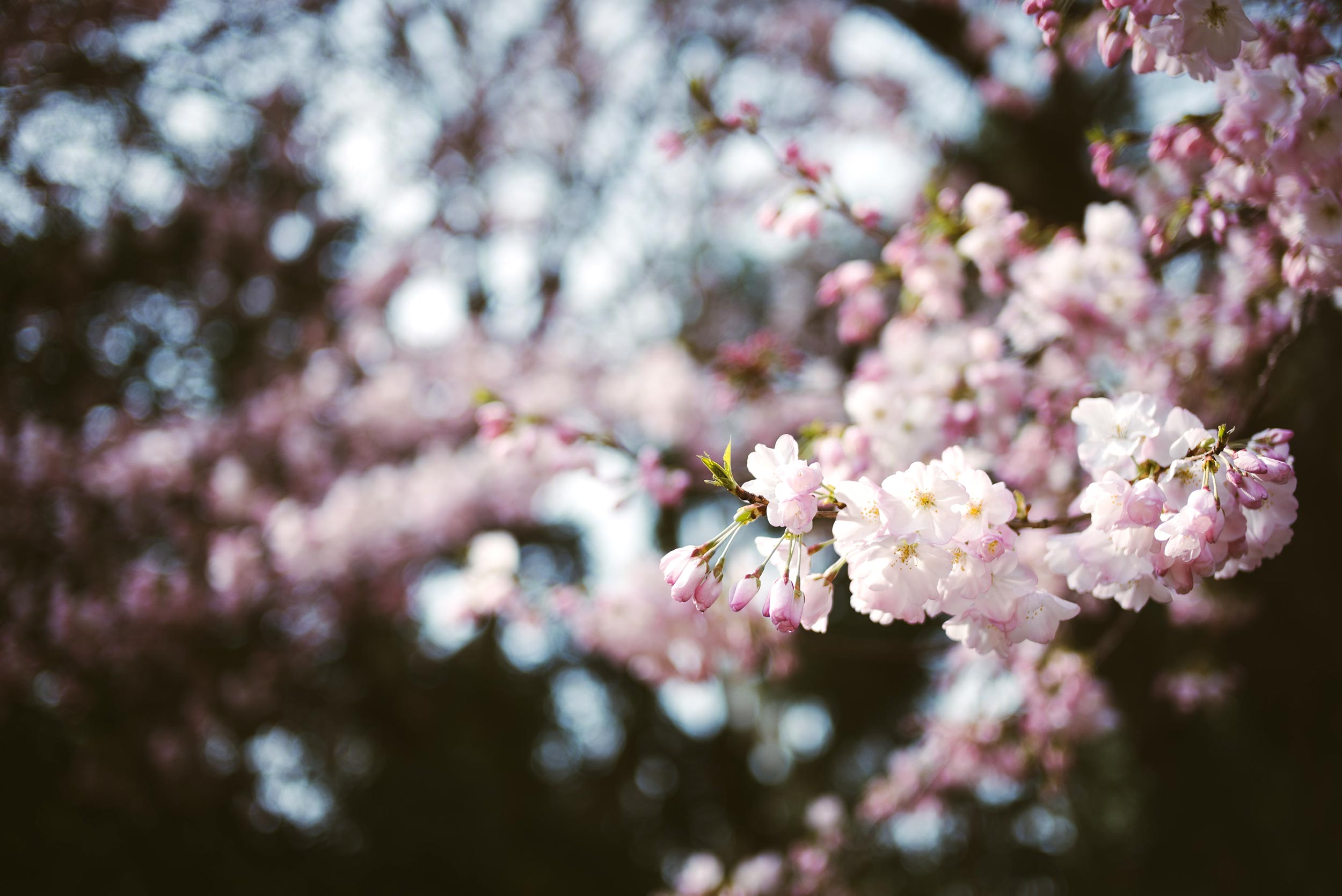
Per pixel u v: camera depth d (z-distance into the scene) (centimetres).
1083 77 512
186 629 601
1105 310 256
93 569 577
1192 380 263
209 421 652
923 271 265
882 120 695
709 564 148
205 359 693
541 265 772
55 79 526
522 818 855
